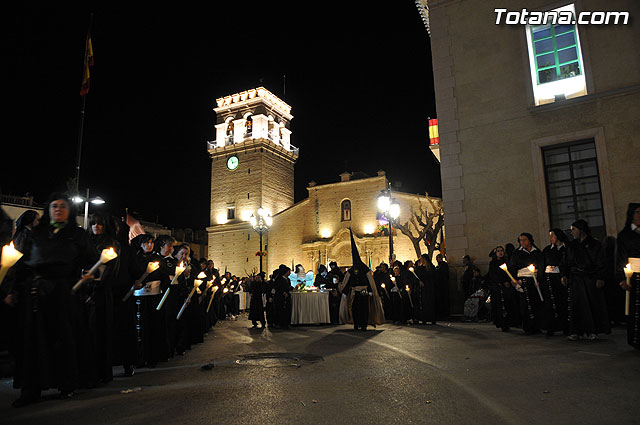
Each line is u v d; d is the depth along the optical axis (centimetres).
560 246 877
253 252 4766
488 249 1388
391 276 1596
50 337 450
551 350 679
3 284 468
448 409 378
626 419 340
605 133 1288
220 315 1883
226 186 5072
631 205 697
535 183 1354
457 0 1549
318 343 870
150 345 635
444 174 1480
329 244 4344
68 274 472
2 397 467
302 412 376
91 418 373
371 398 418
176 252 813
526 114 1395
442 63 1538
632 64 1288
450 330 1061
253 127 5059
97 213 548
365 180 4356
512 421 343
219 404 407
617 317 1053
